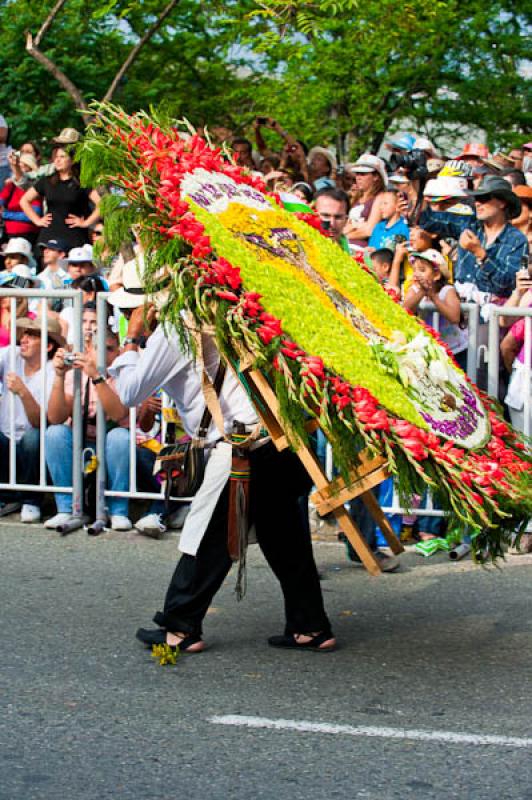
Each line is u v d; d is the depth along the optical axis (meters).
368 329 6.80
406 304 9.34
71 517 10.06
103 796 5.05
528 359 9.20
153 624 7.51
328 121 22.80
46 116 20.23
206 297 6.20
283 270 6.68
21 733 5.73
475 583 8.55
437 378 6.57
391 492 9.38
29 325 10.02
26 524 10.23
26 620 7.57
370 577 8.73
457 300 9.28
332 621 7.68
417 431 6.00
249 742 5.64
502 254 10.66
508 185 10.71
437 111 23.78
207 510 6.70
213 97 23.56
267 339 6.05
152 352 6.62
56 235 14.58
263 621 7.61
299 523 6.93
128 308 7.28
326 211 9.16
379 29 20.52
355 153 22.97
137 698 6.22
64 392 9.96
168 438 9.67
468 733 5.77
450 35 22.03
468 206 11.57
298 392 6.10
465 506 5.98
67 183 14.62
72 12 20.84
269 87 22.53
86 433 10.06
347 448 6.15
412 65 22.16
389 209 11.84
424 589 8.42
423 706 6.14
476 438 6.50
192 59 23.16
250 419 6.53
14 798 5.02
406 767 5.36
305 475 6.84
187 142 7.27
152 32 17.14
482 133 25.23
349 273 7.18
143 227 6.57
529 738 5.72
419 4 20.02
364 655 6.98
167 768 5.34
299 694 6.31
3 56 20.72
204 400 6.68
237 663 6.81
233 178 7.27
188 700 6.21
